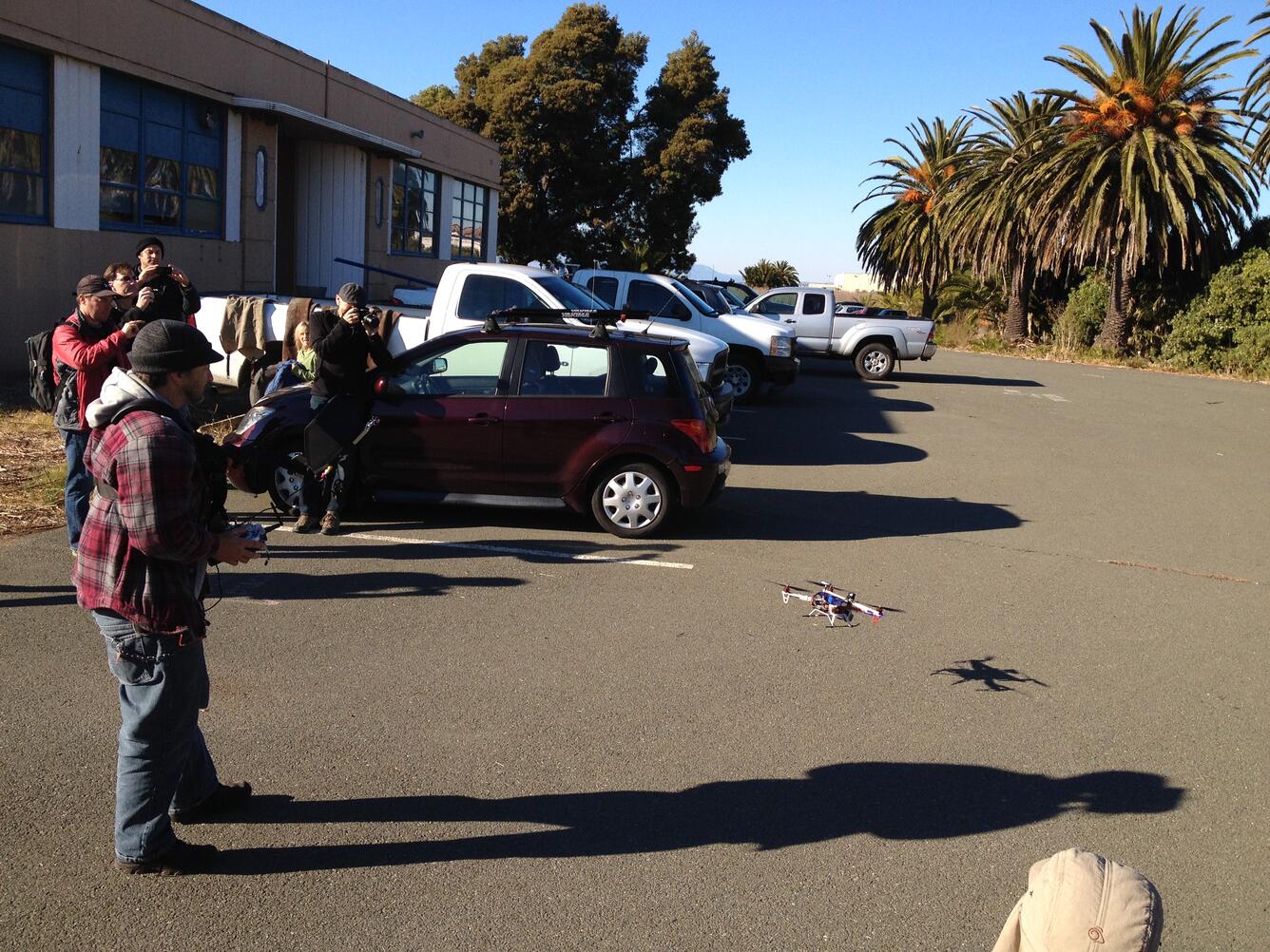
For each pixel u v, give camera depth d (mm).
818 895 3605
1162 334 33000
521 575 7113
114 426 3221
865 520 9398
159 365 3250
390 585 6738
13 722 4559
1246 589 7801
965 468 12359
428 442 8109
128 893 3434
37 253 13641
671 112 45500
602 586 6961
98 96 14453
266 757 4406
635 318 13141
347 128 19281
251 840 3785
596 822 4008
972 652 6098
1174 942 3477
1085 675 5844
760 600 6836
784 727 4938
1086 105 31906
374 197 22562
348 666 5402
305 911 3383
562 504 8258
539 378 8188
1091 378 26578
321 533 7926
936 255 41594
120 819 3461
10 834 3729
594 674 5465
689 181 45062
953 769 4605
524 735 4711
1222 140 30891
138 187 15562
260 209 18641
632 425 8055
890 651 6043
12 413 11297
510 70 41938
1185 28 30672
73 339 6066
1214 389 25328
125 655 3324
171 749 3449
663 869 3711
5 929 3223
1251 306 30312
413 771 4348
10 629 5586
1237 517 10383
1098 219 30641
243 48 17625
